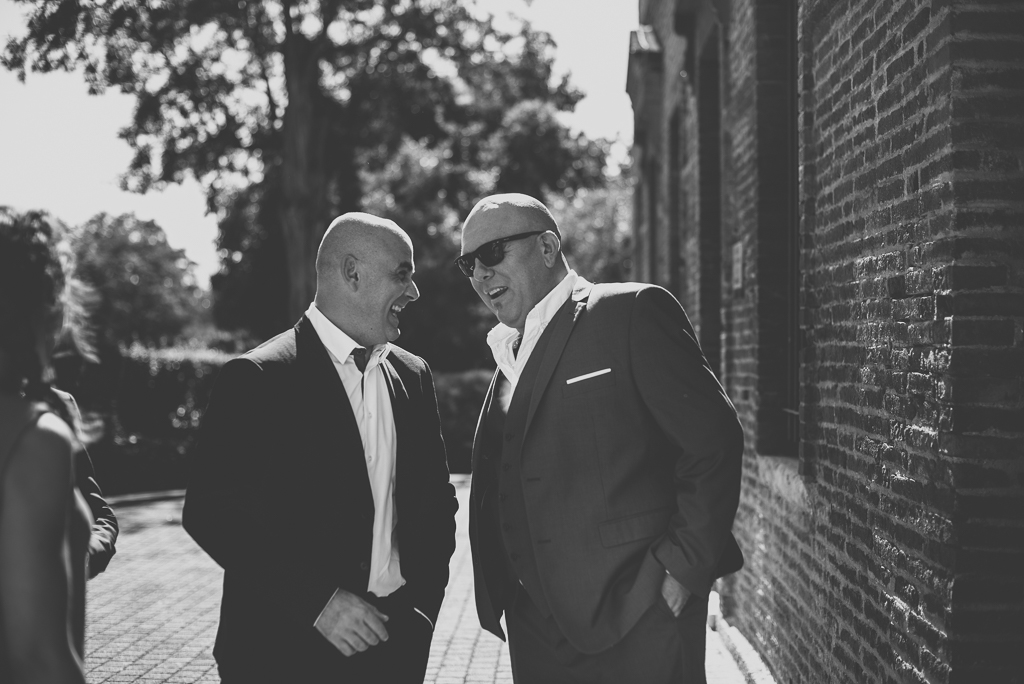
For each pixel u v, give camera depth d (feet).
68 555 5.72
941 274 8.59
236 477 8.73
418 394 10.46
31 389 6.05
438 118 82.07
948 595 8.36
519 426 9.84
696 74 25.61
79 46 61.46
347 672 9.00
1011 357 8.19
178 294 263.08
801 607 14.26
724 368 21.15
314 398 9.23
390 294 9.60
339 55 74.18
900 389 9.89
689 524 8.85
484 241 10.11
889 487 10.21
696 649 9.28
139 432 60.13
